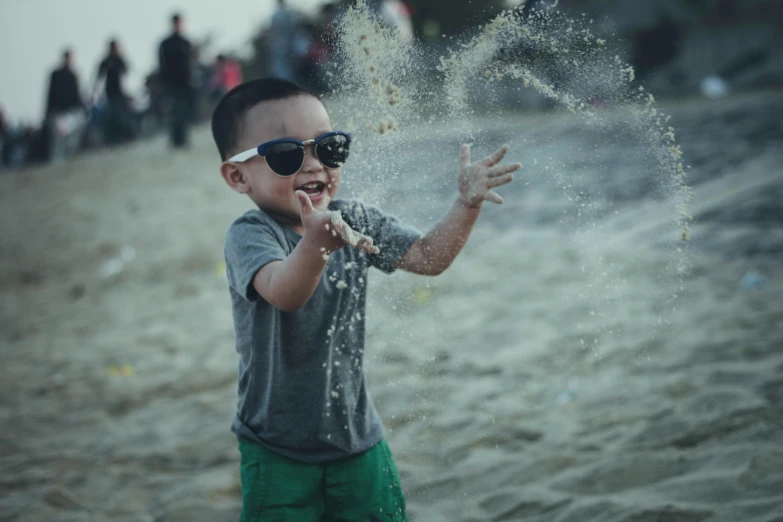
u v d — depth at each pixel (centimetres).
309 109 186
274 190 185
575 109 211
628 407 312
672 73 2059
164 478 301
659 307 437
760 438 262
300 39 1245
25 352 514
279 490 182
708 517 221
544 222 686
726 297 439
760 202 620
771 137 911
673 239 550
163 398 397
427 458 284
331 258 188
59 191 1286
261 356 183
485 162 193
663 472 254
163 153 1459
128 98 1761
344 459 188
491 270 571
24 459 329
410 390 351
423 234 197
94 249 823
